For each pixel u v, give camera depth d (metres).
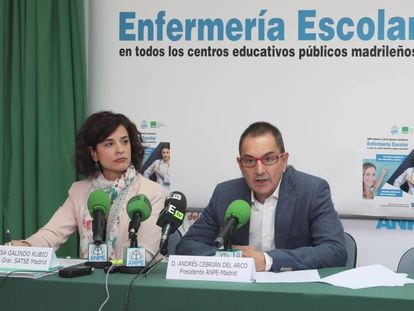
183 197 2.13
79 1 3.47
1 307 1.88
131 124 3.01
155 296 1.76
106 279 1.86
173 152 3.54
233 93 3.49
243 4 3.48
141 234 2.57
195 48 3.53
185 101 3.54
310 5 3.42
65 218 2.92
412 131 3.36
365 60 3.39
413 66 3.35
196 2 3.52
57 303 1.83
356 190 3.40
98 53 3.60
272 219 2.58
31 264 2.04
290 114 3.45
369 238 3.44
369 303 1.63
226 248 2.06
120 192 2.84
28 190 3.49
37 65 3.50
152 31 3.57
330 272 2.06
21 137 3.53
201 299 1.73
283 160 2.48
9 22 3.57
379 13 3.38
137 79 3.58
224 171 3.50
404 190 3.36
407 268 2.62
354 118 3.40
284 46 3.45
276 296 1.69
